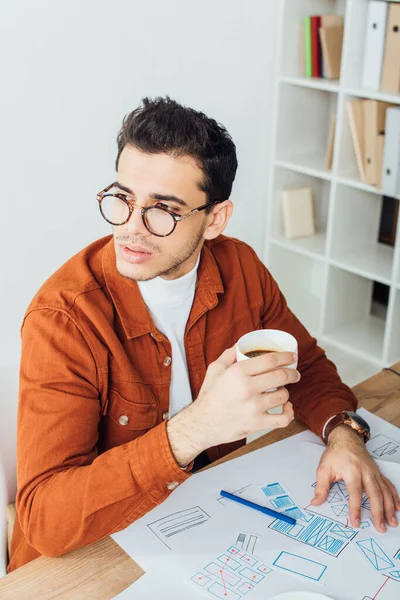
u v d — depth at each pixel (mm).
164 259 1175
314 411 1314
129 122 1132
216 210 1245
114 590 946
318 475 1161
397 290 2914
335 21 3045
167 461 1001
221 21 2859
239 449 1244
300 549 1007
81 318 1187
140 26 2631
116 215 1157
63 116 2559
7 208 2549
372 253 3174
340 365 3092
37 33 2389
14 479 1379
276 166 3234
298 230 3340
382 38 2734
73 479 1036
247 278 1490
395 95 2703
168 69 2789
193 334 1362
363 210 3160
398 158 2715
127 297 1257
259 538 1027
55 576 969
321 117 3301
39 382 1128
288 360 979
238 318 1450
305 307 3541
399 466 1194
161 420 1325
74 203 2705
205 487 1134
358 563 985
